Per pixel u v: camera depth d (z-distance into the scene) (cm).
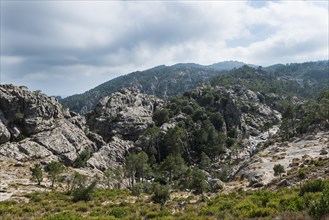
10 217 4325
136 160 10950
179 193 7725
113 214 4269
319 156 7912
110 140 15875
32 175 8538
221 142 17225
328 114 12912
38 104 13262
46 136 12356
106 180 9894
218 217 3322
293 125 16862
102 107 18288
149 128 16475
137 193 7031
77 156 12388
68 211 4869
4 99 12512
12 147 10988
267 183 6438
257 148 15538
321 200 2562
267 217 2955
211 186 7738
